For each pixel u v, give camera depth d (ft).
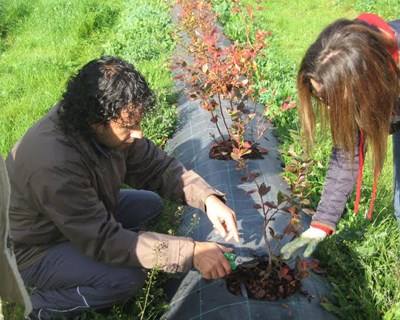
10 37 13.24
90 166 3.88
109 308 4.42
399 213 4.80
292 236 4.80
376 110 2.92
